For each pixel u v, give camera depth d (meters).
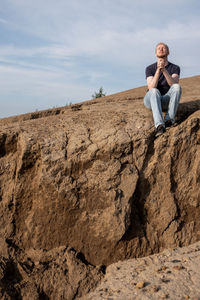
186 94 8.91
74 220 4.30
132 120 4.85
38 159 4.44
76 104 8.37
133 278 3.74
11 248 4.24
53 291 3.89
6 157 4.65
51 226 4.32
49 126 4.85
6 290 3.77
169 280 3.51
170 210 4.45
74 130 4.69
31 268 4.09
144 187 4.48
